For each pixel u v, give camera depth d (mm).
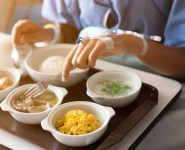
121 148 581
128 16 1011
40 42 1039
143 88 749
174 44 951
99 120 616
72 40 1199
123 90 725
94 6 1052
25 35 927
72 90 762
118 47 765
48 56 878
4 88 715
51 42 1089
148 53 876
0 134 619
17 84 724
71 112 606
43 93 692
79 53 667
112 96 699
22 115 613
